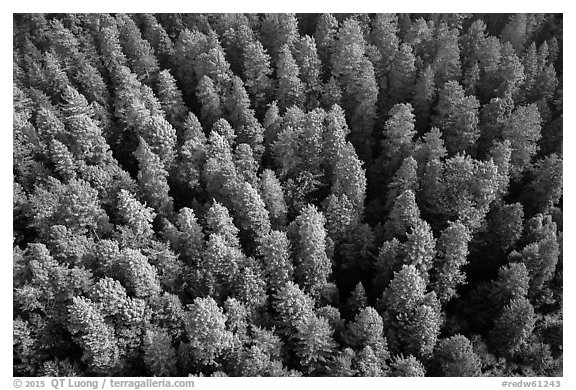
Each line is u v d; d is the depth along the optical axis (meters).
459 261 74.38
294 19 97.31
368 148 93.31
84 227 77.00
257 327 71.56
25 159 82.50
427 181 81.69
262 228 78.50
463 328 76.00
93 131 84.19
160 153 85.31
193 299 74.44
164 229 76.88
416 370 65.44
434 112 95.12
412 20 107.88
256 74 94.31
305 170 86.31
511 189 88.56
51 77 93.38
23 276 70.44
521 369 72.31
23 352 68.75
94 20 99.31
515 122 86.00
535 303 77.06
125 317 68.38
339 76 95.56
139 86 91.75
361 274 81.31
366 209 84.94
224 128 86.88
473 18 107.69
